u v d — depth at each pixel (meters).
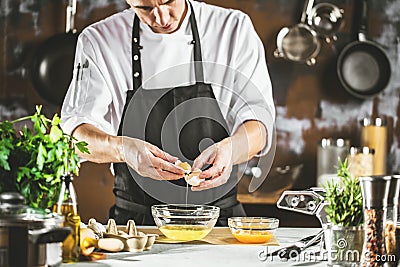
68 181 1.98
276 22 4.88
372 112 4.91
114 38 3.25
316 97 4.89
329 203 1.97
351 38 4.91
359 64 4.87
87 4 4.84
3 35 4.83
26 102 4.84
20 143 1.94
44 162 1.92
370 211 1.89
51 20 4.84
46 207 1.96
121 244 2.11
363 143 4.78
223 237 2.40
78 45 3.29
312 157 4.89
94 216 4.83
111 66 3.23
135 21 3.24
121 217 3.08
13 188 1.91
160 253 2.13
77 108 3.14
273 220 2.32
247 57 3.24
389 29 4.93
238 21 3.27
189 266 1.96
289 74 4.89
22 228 1.71
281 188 4.83
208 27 3.26
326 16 4.82
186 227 2.30
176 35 3.21
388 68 4.87
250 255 2.12
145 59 3.22
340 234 1.96
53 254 1.79
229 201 3.03
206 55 3.24
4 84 4.83
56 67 4.80
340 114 4.91
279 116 4.89
